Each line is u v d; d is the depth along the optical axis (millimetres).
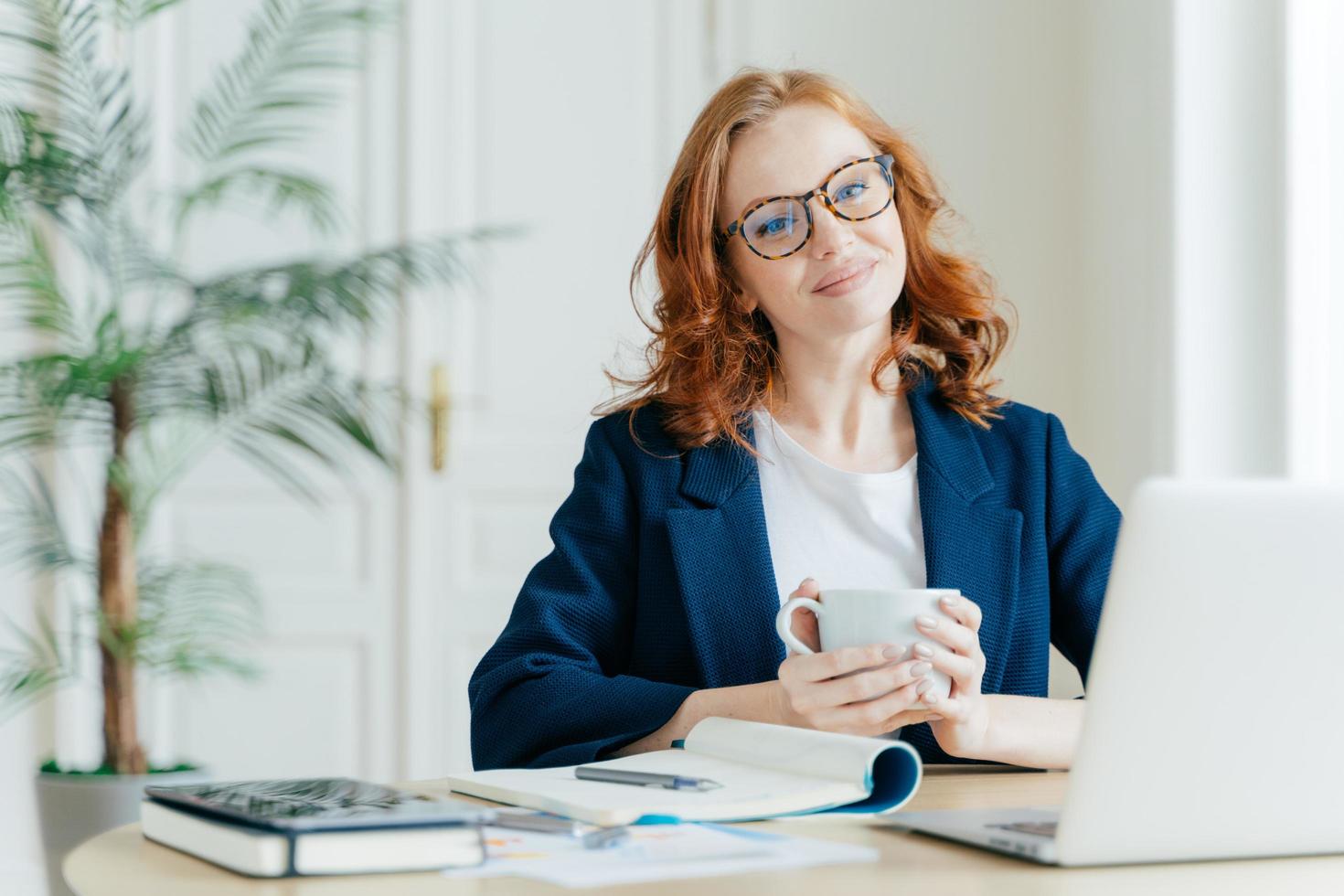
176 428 3223
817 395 1509
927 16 3383
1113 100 3111
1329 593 690
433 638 3355
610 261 3430
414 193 3404
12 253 2826
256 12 3383
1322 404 2570
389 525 3369
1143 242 2949
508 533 3383
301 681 3344
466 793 956
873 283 1402
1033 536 1424
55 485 3145
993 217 3357
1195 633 683
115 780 2500
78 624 3150
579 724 1213
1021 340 3340
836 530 1451
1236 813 702
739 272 1486
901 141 1502
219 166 3363
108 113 3256
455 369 3395
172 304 3299
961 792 1021
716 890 635
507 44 3443
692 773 929
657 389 1545
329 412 2697
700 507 1446
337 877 671
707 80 3422
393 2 3412
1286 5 2604
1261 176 2656
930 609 1010
